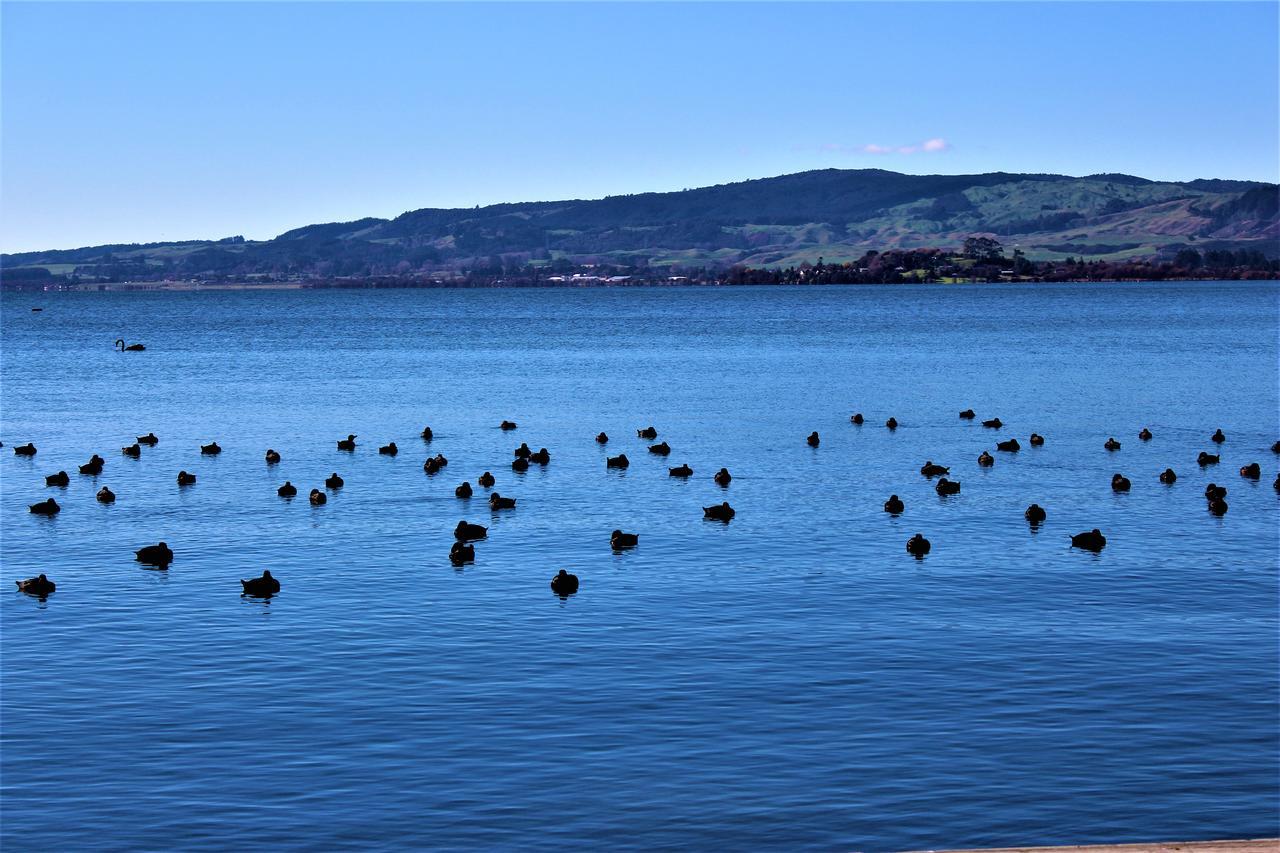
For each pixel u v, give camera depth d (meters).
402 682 38.91
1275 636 43.28
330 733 35.03
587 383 140.50
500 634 43.62
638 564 53.53
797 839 29.28
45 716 36.28
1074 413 109.31
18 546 57.53
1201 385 133.12
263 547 57.06
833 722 35.69
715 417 107.19
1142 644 42.41
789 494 69.81
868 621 45.06
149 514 64.94
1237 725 35.53
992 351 186.75
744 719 35.91
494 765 33.00
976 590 49.22
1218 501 64.50
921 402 118.38
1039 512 62.12
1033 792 31.50
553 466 80.25
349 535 59.56
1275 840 23.09
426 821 30.17
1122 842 29.14
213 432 99.50
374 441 93.38
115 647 42.38
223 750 33.97
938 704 37.03
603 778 32.25
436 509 65.88
